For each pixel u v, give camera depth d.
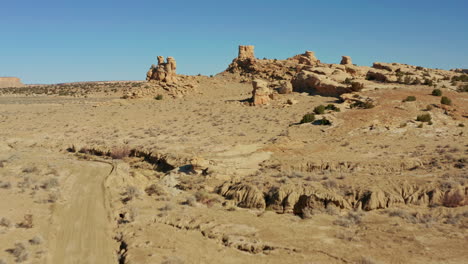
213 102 86.94
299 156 42.19
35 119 73.19
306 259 20.03
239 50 152.50
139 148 49.12
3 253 20.41
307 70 94.31
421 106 62.25
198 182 36.00
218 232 24.44
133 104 88.94
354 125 54.91
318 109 64.38
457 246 20.62
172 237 23.75
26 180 33.56
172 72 103.38
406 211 26.70
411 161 36.69
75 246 22.62
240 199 31.33
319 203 28.89
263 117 68.50
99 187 34.22
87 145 52.97
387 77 89.94
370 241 22.09
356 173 34.66
